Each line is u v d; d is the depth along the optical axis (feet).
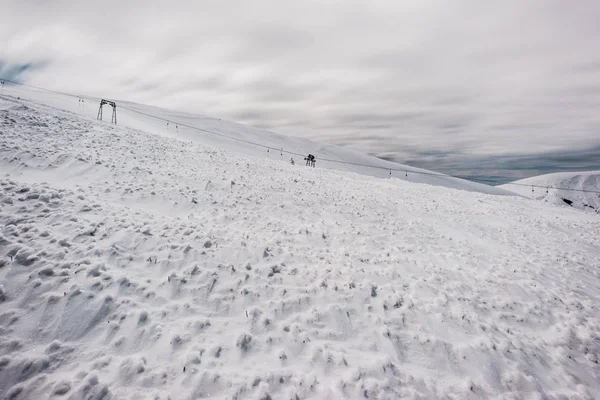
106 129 82.17
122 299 21.93
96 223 30.60
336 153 534.78
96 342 18.70
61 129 67.36
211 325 21.54
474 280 33.86
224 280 26.48
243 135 458.09
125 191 42.34
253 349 20.01
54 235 27.32
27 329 18.53
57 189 36.35
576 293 34.63
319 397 16.89
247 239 34.27
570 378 21.66
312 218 47.55
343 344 21.65
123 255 26.99
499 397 18.98
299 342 21.12
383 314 25.44
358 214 53.31
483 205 83.76
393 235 45.68
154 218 35.14
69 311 20.01
